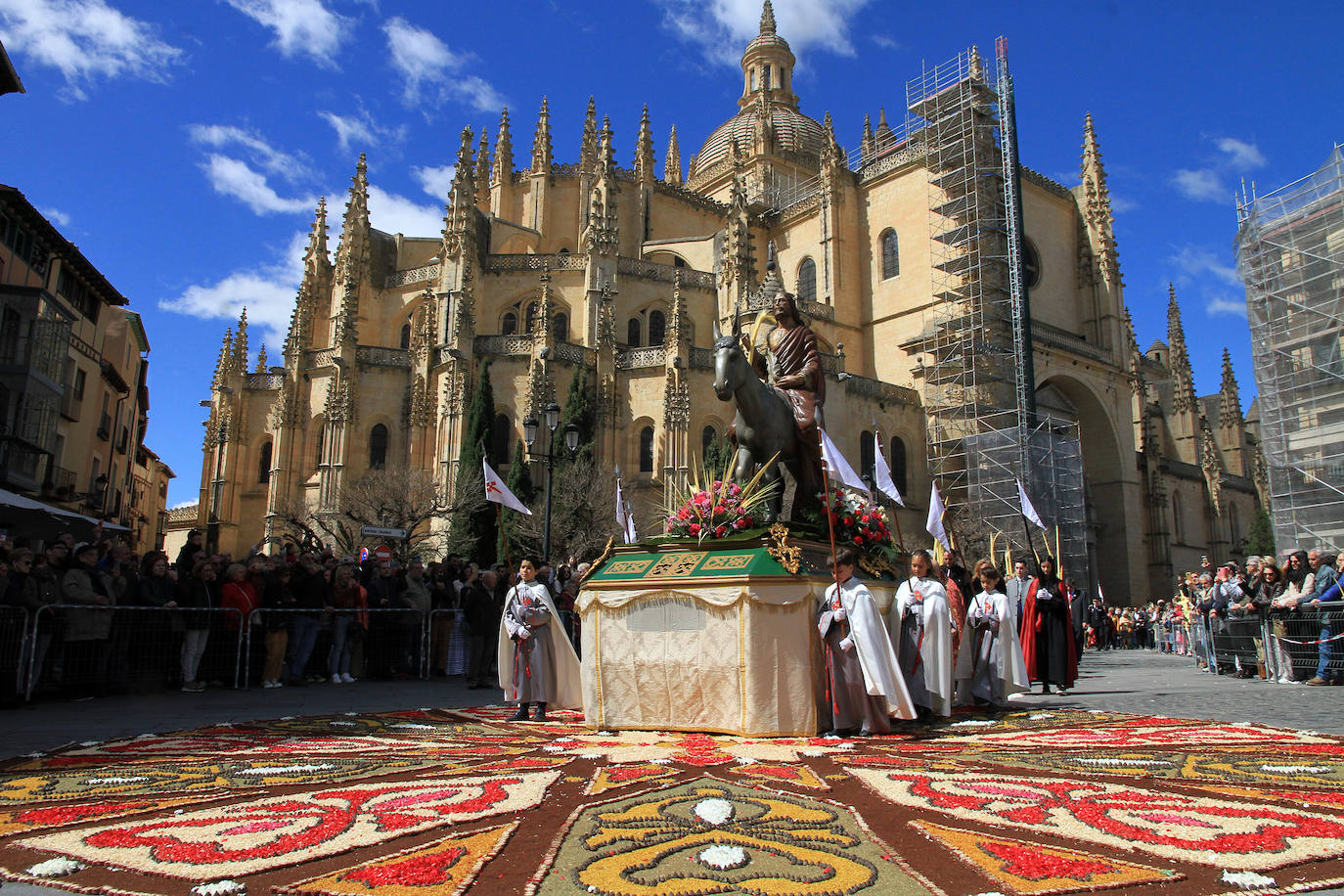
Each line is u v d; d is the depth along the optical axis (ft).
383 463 169.68
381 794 24.27
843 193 225.76
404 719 42.55
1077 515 188.55
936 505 64.28
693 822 21.18
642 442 170.60
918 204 212.64
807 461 43.27
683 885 16.49
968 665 49.80
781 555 37.58
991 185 202.59
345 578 66.64
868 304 221.05
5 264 116.78
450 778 26.73
